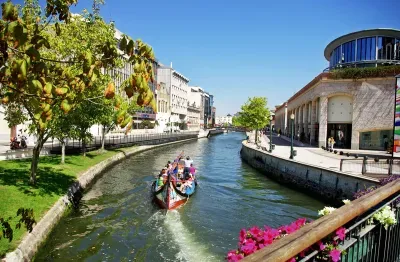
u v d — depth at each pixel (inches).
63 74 117.2
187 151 1823.3
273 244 80.4
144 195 684.7
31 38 107.9
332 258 104.4
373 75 1188.5
